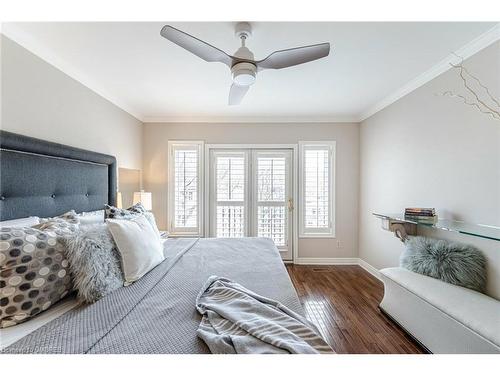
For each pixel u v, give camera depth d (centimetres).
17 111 165
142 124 379
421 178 244
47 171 178
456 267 180
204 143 384
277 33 170
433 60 209
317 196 388
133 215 205
